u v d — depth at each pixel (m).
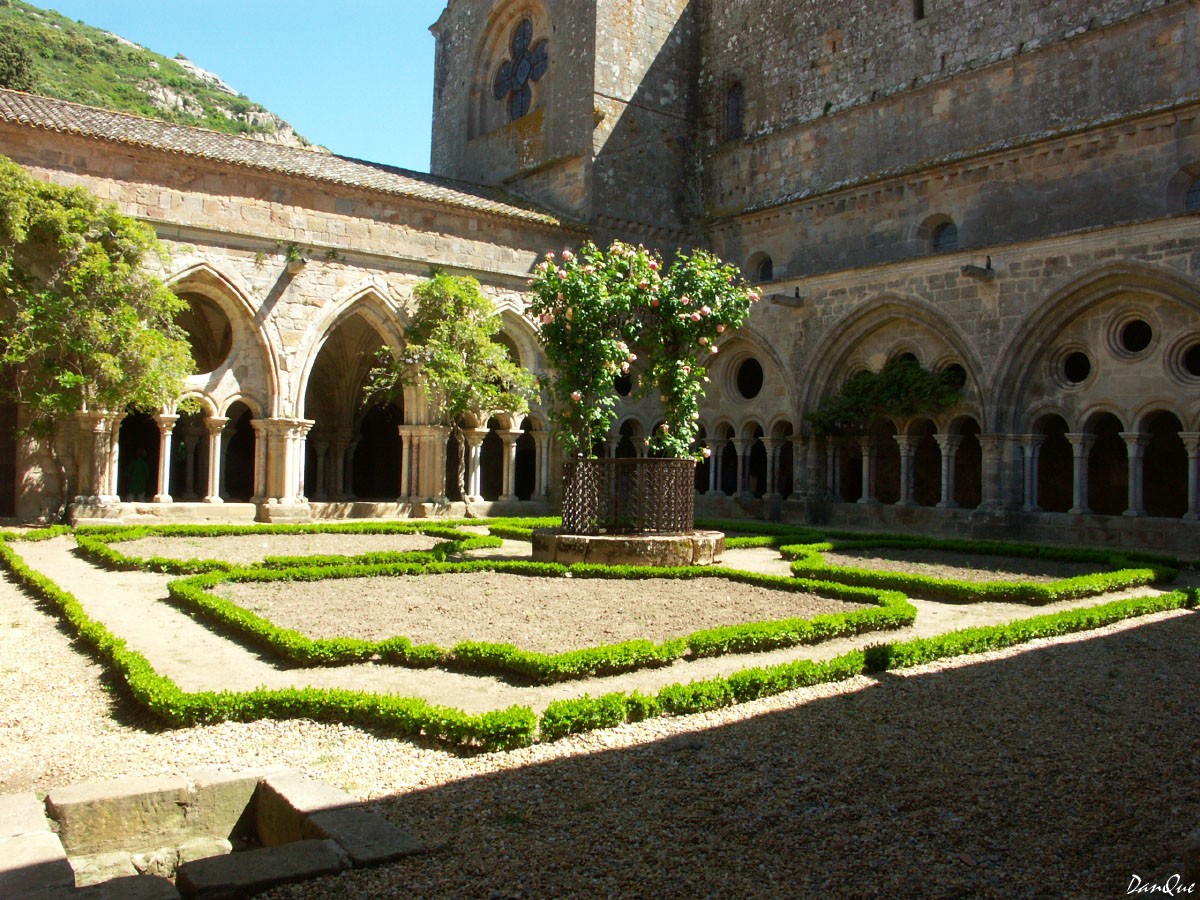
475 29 41.16
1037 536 23.09
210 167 25.77
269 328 26.41
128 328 21.97
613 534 16.75
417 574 15.05
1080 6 26.48
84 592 12.91
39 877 4.30
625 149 35.09
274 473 26.48
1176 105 23.52
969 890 4.53
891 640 10.41
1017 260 23.56
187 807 5.52
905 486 26.30
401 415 39.59
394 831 5.00
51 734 6.88
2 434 25.97
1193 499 20.62
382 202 28.77
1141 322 24.94
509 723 6.57
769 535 22.52
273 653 9.18
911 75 30.58
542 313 17.42
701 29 37.88
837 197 31.66
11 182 21.53
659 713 7.35
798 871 4.70
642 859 4.80
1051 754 6.54
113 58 111.81
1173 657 9.82
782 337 29.33
